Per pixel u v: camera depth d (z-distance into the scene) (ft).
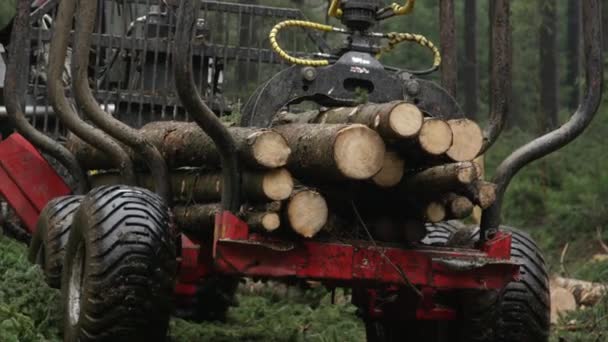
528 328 31.78
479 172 29.89
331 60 33.68
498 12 32.55
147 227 28.84
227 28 45.34
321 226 28.35
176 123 34.83
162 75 45.19
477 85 147.43
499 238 30.76
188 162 32.81
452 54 35.01
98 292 28.32
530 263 32.12
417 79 32.81
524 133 128.06
